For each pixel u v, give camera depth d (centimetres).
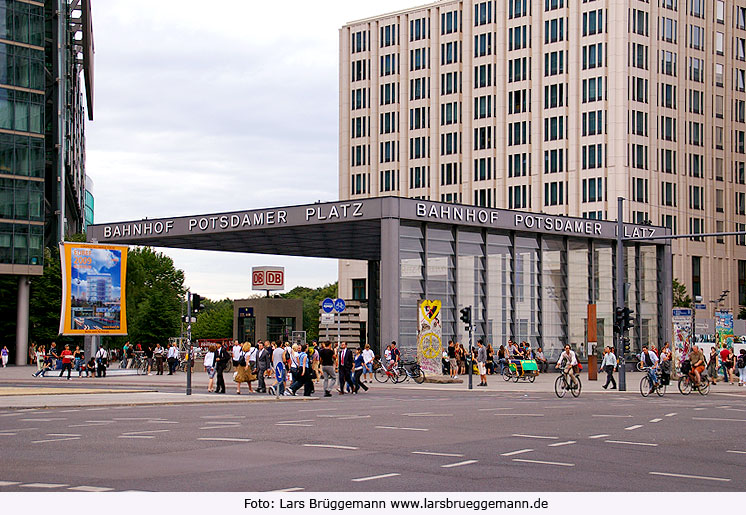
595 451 1728
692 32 12081
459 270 5794
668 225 11650
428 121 13088
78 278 5441
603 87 11419
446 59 12938
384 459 1579
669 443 1905
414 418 2484
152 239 6531
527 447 1780
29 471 1416
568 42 11781
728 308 12200
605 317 6712
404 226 5512
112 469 1441
